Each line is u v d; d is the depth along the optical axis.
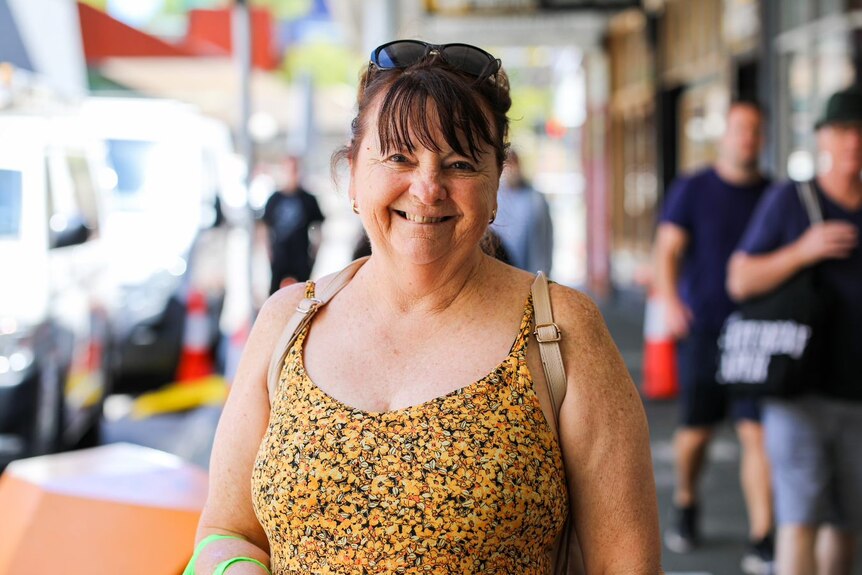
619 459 2.16
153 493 3.19
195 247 9.51
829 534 4.33
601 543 2.18
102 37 16.36
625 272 17.22
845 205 4.16
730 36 11.16
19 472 3.34
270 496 2.13
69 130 8.09
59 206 7.02
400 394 2.14
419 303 2.21
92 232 7.90
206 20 23.17
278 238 12.34
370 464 2.05
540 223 9.29
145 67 16.75
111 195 9.45
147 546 3.01
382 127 2.13
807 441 4.18
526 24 15.26
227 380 9.26
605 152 17.97
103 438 7.98
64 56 10.55
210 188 10.27
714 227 5.62
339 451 2.07
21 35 9.36
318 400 2.15
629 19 16.09
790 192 4.23
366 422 2.09
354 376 2.18
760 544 5.45
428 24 13.16
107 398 8.16
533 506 2.07
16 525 3.08
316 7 40.53
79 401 7.05
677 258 5.74
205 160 10.41
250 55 9.82
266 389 2.33
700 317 5.65
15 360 6.09
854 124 4.09
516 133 2.66
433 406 2.09
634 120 16.34
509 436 2.07
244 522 2.34
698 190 5.70
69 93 10.38
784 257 4.12
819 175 4.26
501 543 2.05
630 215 16.89
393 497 2.04
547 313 2.19
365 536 2.05
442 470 2.03
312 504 2.07
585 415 2.15
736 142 5.63
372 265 2.28
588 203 19.72
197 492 3.23
